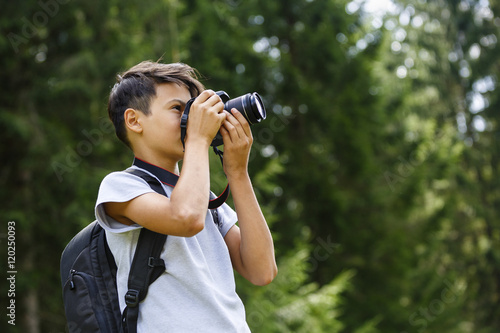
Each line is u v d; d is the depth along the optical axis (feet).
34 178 24.45
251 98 4.79
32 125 24.40
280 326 21.18
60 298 25.38
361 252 32.09
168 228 4.21
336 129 31.42
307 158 31.83
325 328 24.99
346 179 32.96
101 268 4.59
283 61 31.40
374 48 34.09
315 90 32.60
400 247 32.60
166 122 4.69
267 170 22.39
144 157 4.79
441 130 40.29
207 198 4.29
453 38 48.11
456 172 43.65
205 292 4.42
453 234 45.85
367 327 27.63
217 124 4.53
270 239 5.08
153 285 4.37
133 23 26.14
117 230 4.42
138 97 4.76
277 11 33.32
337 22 33.65
